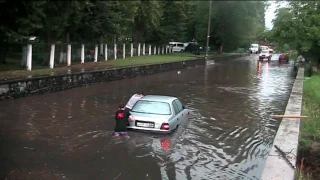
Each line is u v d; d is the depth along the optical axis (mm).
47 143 10016
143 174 7957
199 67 44406
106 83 24297
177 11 52750
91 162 8609
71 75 20484
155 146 10055
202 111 15664
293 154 6785
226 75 34188
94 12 29000
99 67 26547
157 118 11312
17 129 11367
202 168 8508
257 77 32656
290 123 9664
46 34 24875
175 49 71562
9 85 15867
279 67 47531
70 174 7801
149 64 32531
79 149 9578
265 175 5695
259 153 9867
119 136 10875
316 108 14703
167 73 34531
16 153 9070
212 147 10250
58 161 8594
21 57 21312
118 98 17984
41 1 17094
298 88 18344
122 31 33844
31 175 7660
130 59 37594
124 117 11102
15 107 14562
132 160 8852
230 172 8312
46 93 18375
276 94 21797
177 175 7984
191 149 9961
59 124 12188
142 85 24281
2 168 8008
